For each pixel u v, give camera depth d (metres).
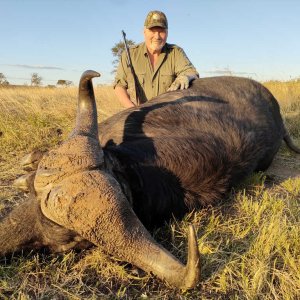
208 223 1.73
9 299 1.28
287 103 4.71
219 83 2.34
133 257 1.15
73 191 1.11
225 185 1.87
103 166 1.26
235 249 1.55
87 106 1.44
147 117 1.82
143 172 1.53
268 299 1.30
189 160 1.68
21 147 3.09
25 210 1.34
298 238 1.56
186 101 2.02
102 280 1.38
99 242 1.14
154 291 1.32
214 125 1.93
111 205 1.12
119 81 2.77
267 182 2.38
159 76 2.64
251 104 2.28
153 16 2.50
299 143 3.17
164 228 1.68
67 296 1.30
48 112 3.82
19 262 1.41
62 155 1.19
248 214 1.84
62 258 1.44
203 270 1.41
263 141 2.21
